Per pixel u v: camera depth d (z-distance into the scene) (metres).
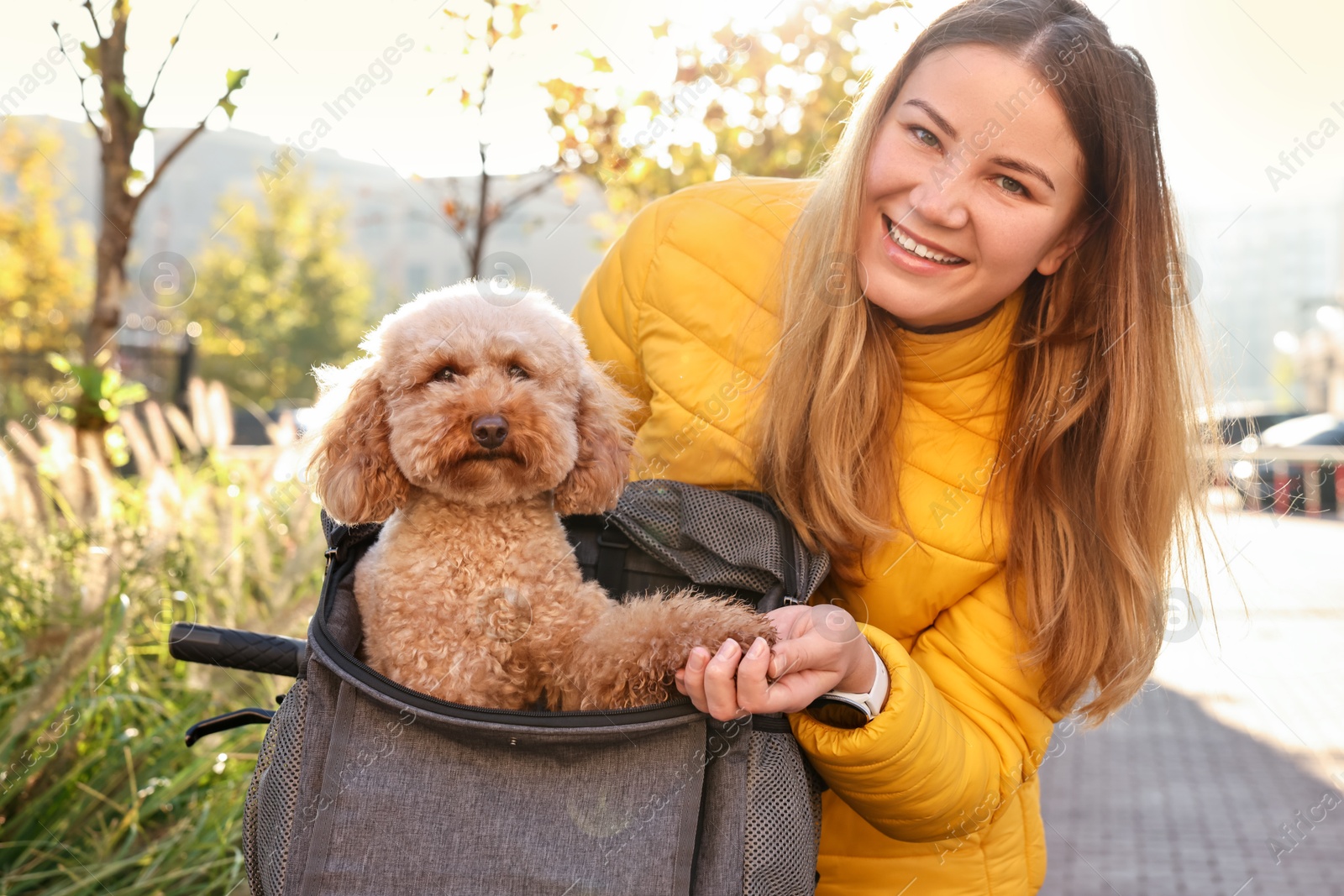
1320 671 6.82
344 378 2.20
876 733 1.65
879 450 1.98
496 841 1.46
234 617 3.79
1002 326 2.04
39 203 13.80
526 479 1.89
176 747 3.43
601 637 1.75
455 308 2.07
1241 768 5.45
